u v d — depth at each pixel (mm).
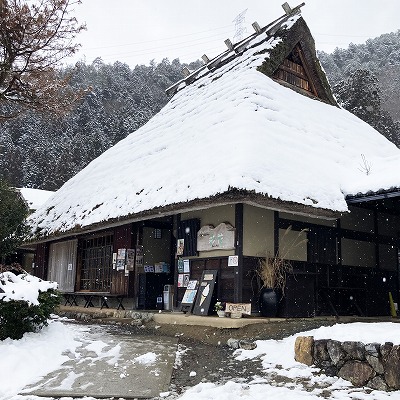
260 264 7328
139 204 8227
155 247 9898
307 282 7438
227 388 4012
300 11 11070
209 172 7102
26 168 35906
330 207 7340
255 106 8734
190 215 8484
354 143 10508
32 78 7484
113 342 6094
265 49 10484
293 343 5277
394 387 3887
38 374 4582
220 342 6117
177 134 10266
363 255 9219
